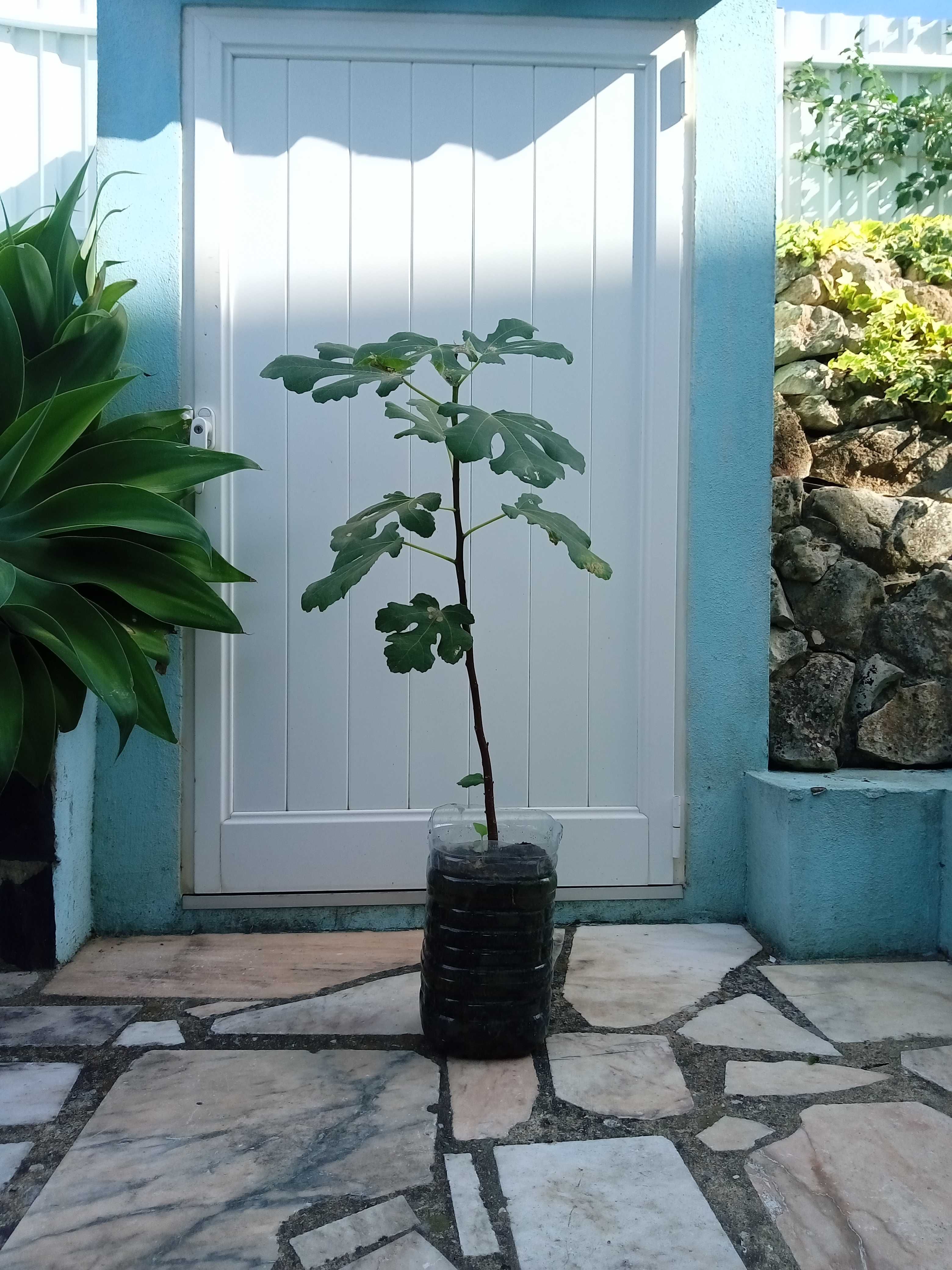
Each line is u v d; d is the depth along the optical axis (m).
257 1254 1.23
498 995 1.73
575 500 2.42
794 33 3.22
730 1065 1.72
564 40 2.38
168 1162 1.42
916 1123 1.53
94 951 2.26
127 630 2.12
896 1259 1.23
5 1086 1.64
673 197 2.41
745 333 2.43
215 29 2.32
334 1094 1.62
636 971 2.14
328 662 2.39
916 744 2.59
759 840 2.38
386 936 2.36
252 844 2.37
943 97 3.22
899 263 3.16
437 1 2.32
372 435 2.38
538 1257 1.23
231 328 2.37
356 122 2.36
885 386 2.95
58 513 1.96
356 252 2.38
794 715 2.60
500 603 2.41
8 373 1.98
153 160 2.33
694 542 2.43
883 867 2.23
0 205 2.33
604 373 2.42
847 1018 1.91
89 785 2.31
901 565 2.77
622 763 2.45
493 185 2.39
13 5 2.84
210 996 2.00
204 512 2.35
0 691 1.90
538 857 1.78
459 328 2.40
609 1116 1.55
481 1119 1.54
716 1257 1.23
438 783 2.41
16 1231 1.27
